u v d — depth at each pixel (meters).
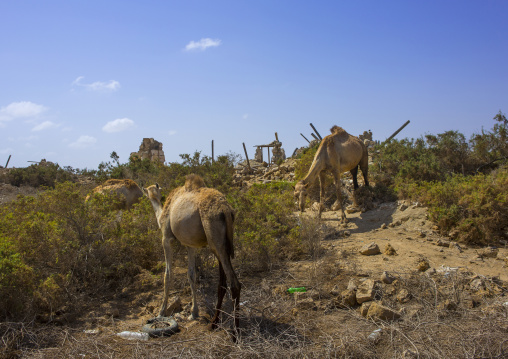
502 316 4.97
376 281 6.10
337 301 5.80
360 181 13.52
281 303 5.84
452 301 5.47
